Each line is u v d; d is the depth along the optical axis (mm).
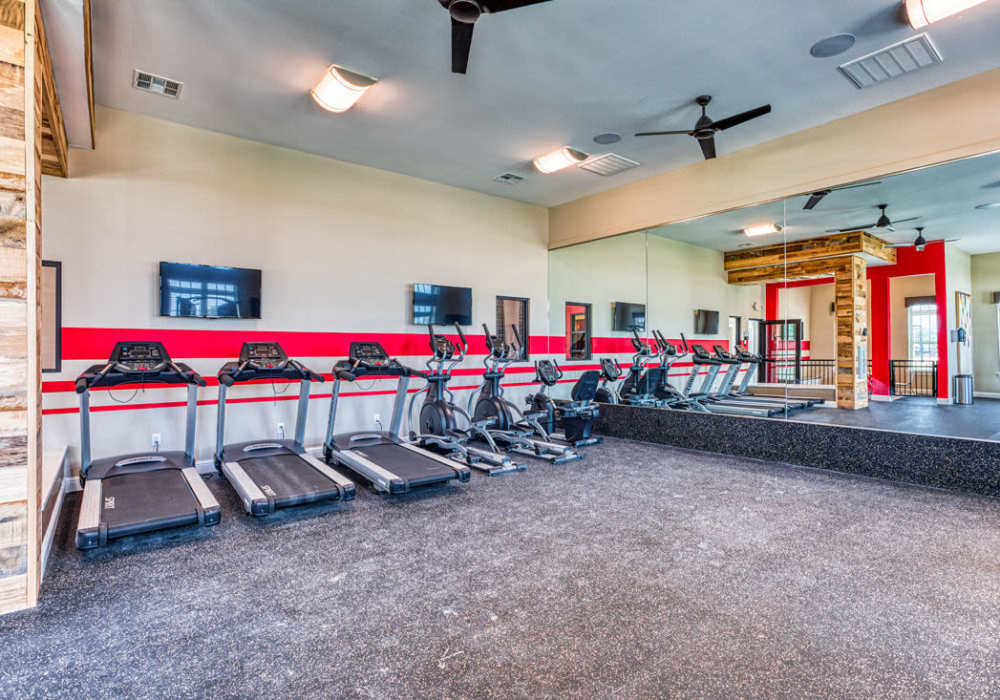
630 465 5176
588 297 7281
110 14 3217
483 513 3721
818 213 5219
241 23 3336
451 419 5633
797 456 5133
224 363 5000
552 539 3215
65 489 4086
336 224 5711
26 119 2395
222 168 5027
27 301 2387
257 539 3227
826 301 5312
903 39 3496
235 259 5070
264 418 5238
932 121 4156
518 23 3336
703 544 3123
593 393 6164
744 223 5742
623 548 3066
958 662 1955
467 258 6820
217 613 2340
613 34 3453
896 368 4934
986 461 4051
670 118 4738
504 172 6172
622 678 1861
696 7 3178
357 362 4992
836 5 3154
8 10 2361
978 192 4320
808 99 4340
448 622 2252
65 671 1912
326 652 2033
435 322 6375
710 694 1772
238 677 1876
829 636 2135
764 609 2354
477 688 1808
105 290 4418
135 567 2824
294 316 5414
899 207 4770
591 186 6711
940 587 2562
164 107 4492
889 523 3465
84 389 3484
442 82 4109
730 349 5934
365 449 4863
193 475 3904
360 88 4055
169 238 4723
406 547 3096
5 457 2342
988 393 4395
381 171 6062
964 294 4543
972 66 3822
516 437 5805
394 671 1908
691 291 6219
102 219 4426
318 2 3129
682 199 5988
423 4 3150
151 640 2121
